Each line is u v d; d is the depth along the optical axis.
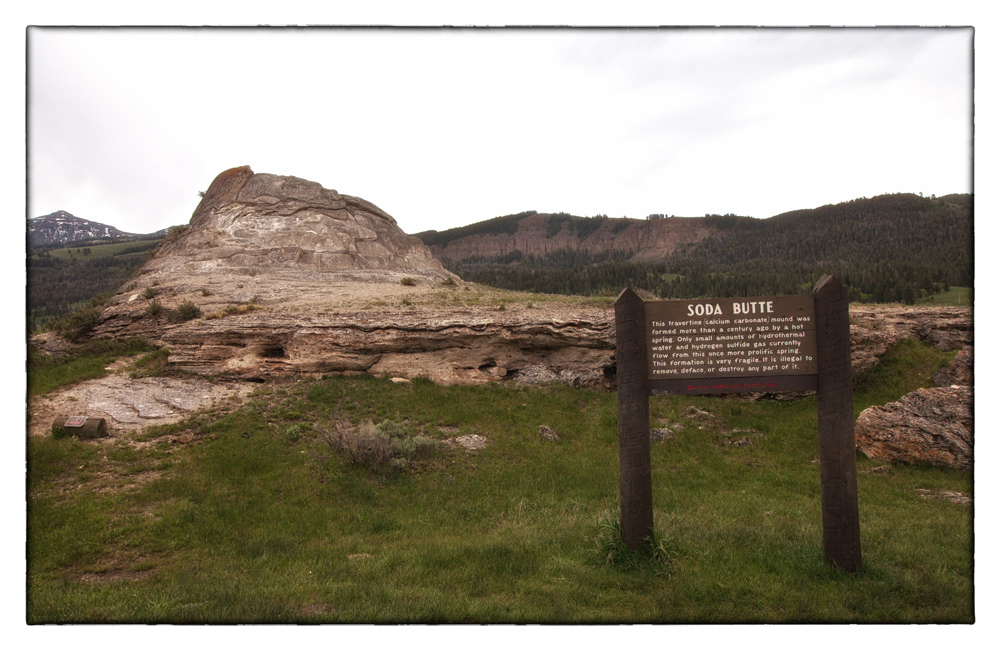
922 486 12.93
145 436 14.30
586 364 19.44
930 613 6.58
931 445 13.91
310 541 9.76
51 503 10.84
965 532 9.47
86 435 14.19
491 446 15.08
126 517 10.28
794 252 140.75
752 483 13.80
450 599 6.91
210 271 29.75
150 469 12.65
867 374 20.05
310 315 19.61
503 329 19.19
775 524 9.91
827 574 7.31
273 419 15.46
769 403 19.20
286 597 7.12
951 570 7.70
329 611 6.75
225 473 12.54
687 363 7.46
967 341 20.95
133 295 26.31
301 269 31.42
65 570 8.56
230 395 16.97
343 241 35.50
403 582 7.54
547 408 17.58
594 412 17.66
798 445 16.20
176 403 16.34
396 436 14.70
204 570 8.33
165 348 20.33
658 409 18.06
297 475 12.62
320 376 18.58
